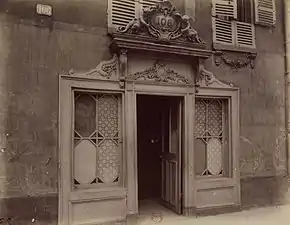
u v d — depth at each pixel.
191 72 5.02
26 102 4.02
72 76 4.25
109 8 4.53
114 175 4.62
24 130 4.00
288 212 5.30
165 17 4.70
